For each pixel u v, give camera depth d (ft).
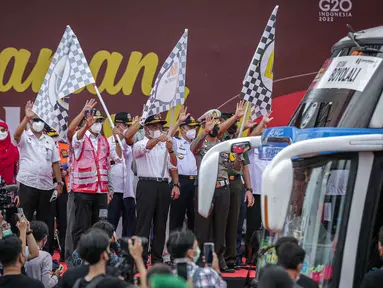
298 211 48.55
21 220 57.41
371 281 44.27
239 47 93.04
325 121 50.16
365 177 47.11
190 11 92.58
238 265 81.61
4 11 90.79
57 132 79.00
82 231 76.54
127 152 83.61
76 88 77.41
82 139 76.48
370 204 47.01
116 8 91.86
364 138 46.68
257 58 70.59
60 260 84.17
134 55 91.97
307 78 93.66
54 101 77.66
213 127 76.84
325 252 47.55
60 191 80.94
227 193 76.28
